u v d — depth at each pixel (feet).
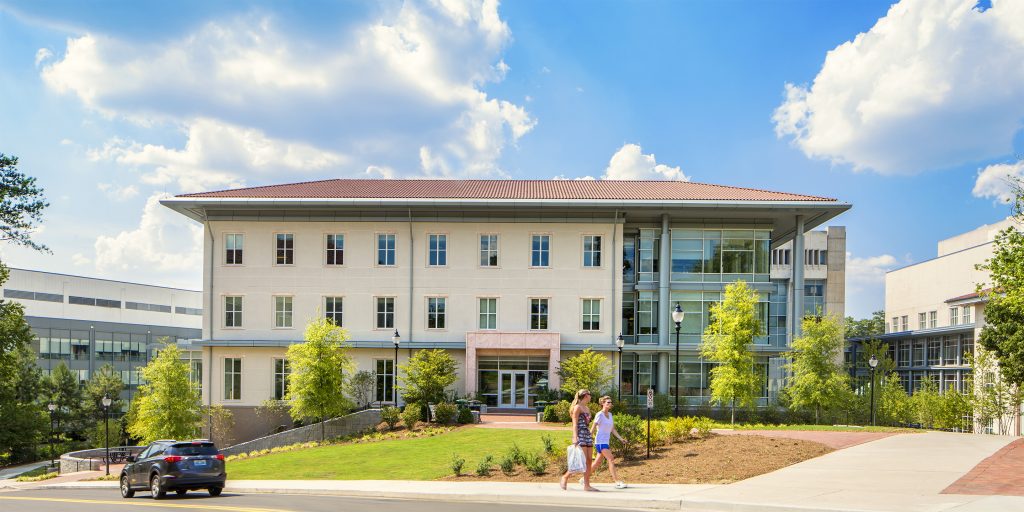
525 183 156.76
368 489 53.16
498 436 93.35
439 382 120.06
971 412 143.02
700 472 51.39
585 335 133.69
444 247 135.95
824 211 130.21
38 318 231.50
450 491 48.88
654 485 47.24
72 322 244.01
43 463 159.74
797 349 126.82
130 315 273.33
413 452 86.02
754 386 113.39
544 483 52.42
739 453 58.23
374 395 132.77
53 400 173.47
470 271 135.03
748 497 40.19
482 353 133.18
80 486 90.17
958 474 47.21
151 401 120.47
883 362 183.21
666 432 66.95
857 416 140.36
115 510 47.78
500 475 58.85
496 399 132.46
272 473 78.07
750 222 137.28
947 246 247.91
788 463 54.19
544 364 133.18
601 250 134.92
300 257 135.74
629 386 137.08
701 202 127.54
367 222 135.74
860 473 48.55
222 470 61.98
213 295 135.23
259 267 135.54
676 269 137.28
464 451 82.43
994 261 76.13
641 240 139.23
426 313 134.62
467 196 134.41
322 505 46.21
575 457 44.78
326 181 158.71
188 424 122.21
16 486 98.32
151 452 63.72
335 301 135.33
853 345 253.85
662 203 127.44
